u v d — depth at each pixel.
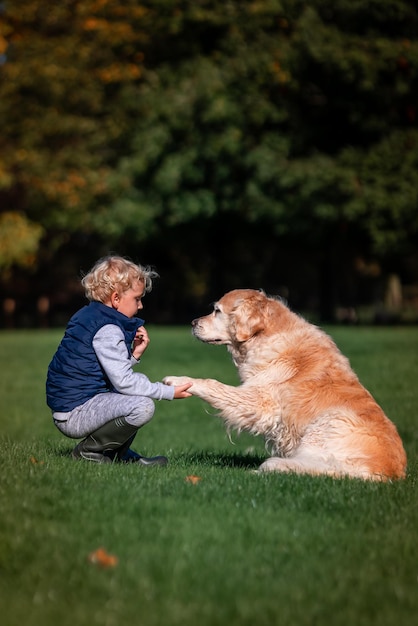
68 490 4.42
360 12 26.34
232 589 3.21
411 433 9.81
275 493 4.52
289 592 3.21
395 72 25.73
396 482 5.09
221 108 26.91
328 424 5.53
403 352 16.59
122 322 5.52
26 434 10.00
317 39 25.64
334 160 26.86
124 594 3.14
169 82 28.48
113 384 5.40
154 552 3.54
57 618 2.94
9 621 2.93
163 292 47.59
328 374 5.87
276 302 6.36
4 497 4.25
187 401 13.62
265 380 5.97
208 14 27.61
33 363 17.16
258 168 27.20
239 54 27.19
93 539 3.69
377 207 26.19
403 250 27.28
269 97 27.41
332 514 4.22
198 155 28.05
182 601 3.11
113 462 5.49
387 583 3.34
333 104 26.67
